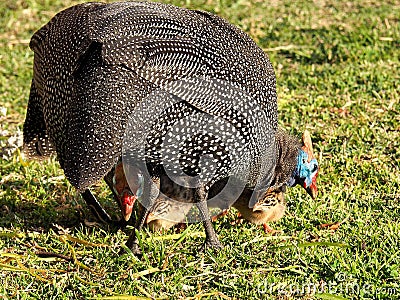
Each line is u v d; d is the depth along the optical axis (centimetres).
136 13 632
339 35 1218
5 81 1089
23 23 1314
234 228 734
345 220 734
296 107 988
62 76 638
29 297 613
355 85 1044
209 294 614
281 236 708
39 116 753
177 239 705
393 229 707
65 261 673
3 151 878
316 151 873
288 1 1395
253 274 645
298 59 1156
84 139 596
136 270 649
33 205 780
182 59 609
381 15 1305
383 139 897
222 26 666
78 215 757
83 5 693
